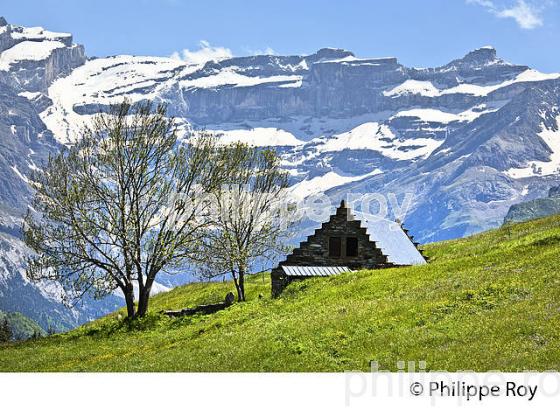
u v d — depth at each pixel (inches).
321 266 3228.3
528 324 1782.7
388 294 2469.2
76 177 3324.3
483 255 2704.2
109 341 2982.3
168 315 3248.0
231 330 2500.0
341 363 1841.8
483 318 1930.4
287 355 1968.5
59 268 3287.4
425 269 2696.9
